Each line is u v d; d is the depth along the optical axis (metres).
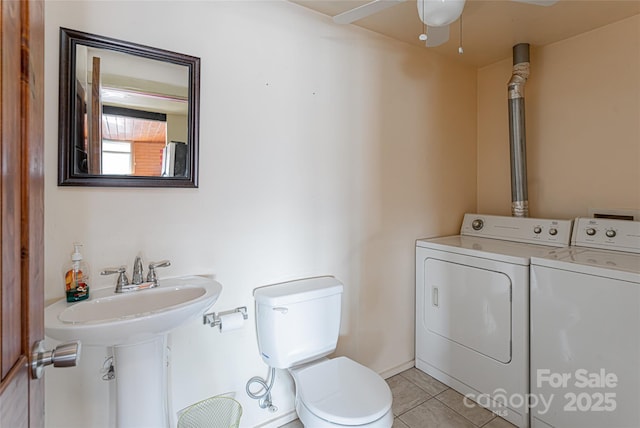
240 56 1.58
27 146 0.62
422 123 2.35
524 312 1.74
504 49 2.35
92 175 1.25
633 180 1.93
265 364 1.69
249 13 1.60
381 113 2.13
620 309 1.41
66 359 0.68
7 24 0.53
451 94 2.52
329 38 1.88
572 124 2.19
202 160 1.49
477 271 1.96
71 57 1.21
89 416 1.29
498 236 2.35
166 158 1.40
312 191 1.84
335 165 1.93
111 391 1.30
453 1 1.30
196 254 1.49
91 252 1.27
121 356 1.18
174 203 1.44
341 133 1.95
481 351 1.94
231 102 1.56
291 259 1.78
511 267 1.79
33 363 0.64
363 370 1.57
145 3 1.35
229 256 1.58
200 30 1.47
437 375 2.21
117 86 1.29
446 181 2.51
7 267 0.54
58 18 1.19
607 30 2.02
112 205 1.31
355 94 2.00
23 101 0.60
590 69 2.10
